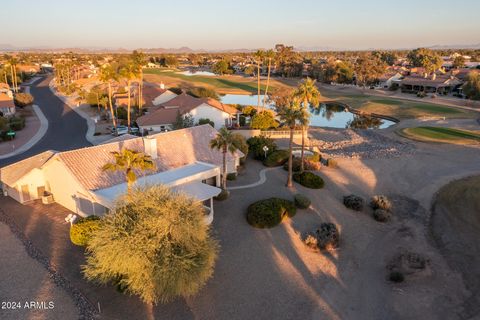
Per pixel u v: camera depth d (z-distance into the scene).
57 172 36.09
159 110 74.69
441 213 38.22
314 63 182.38
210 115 73.56
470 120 82.38
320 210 38.12
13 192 38.50
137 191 25.47
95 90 103.38
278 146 61.28
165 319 22.25
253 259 29.36
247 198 39.59
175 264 22.06
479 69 153.00
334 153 58.53
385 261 30.44
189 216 23.89
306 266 29.05
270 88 148.00
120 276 23.30
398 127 79.31
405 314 24.34
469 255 30.77
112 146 39.03
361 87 146.88
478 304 25.28
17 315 21.80
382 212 36.88
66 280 25.06
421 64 182.62
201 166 40.91
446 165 52.31
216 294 25.02
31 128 74.94
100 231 23.64
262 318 23.22
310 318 23.53
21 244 29.31
